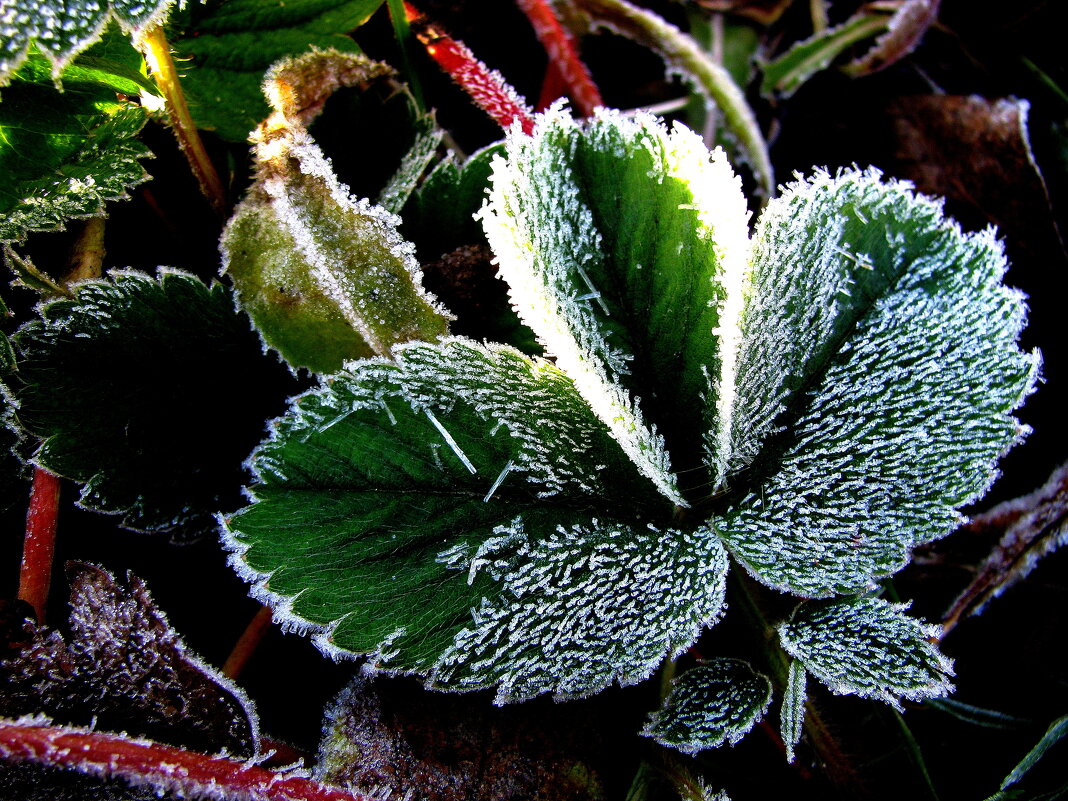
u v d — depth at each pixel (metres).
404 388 0.10
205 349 0.12
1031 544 0.13
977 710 0.13
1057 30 0.17
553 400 0.11
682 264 0.10
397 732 0.11
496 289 0.12
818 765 0.12
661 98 0.17
